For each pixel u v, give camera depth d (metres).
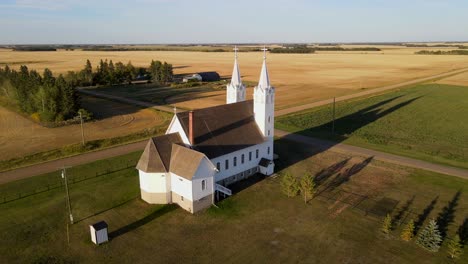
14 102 120.12
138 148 73.50
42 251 39.62
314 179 58.59
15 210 48.25
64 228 44.12
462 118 102.94
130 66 189.62
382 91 149.62
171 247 40.28
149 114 108.00
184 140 51.88
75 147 71.62
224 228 44.09
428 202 50.44
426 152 71.69
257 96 60.31
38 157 67.12
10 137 83.19
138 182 56.84
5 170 61.31
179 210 48.28
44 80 109.94
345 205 49.75
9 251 39.59
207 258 38.34
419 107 117.19
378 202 50.56
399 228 43.91
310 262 37.69
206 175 47.88
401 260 37.91
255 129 60.78
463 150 73.88
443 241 41.12
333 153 71.19
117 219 46.09
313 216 46.84
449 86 162.88
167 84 177.50
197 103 125.31
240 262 37.72
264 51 59.12
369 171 61.88
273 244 40.75
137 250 39.78
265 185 56.22
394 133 87.00
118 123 96.88
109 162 65.31
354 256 38.62
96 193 53.09
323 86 164.88
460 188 54.78
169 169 48.94
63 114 97.25
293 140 79.75
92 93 148.00
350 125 94.00
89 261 37.97
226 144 54.75
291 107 116.00
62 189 54.38
